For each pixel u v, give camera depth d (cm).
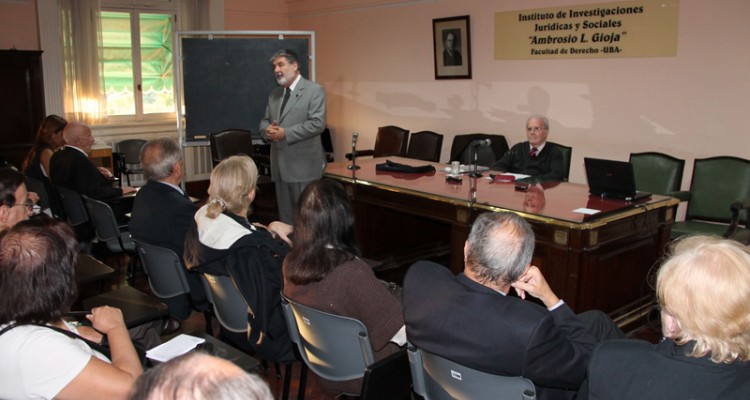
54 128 429
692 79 457
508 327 149
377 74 716
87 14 680
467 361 154
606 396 132
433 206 377
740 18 426
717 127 448
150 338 206
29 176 433
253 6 796
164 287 283
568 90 534
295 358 237
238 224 230
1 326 140
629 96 495
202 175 802
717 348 123
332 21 764
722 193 421
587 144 528
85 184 393
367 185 418
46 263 142
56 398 134
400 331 200
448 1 618
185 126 608
